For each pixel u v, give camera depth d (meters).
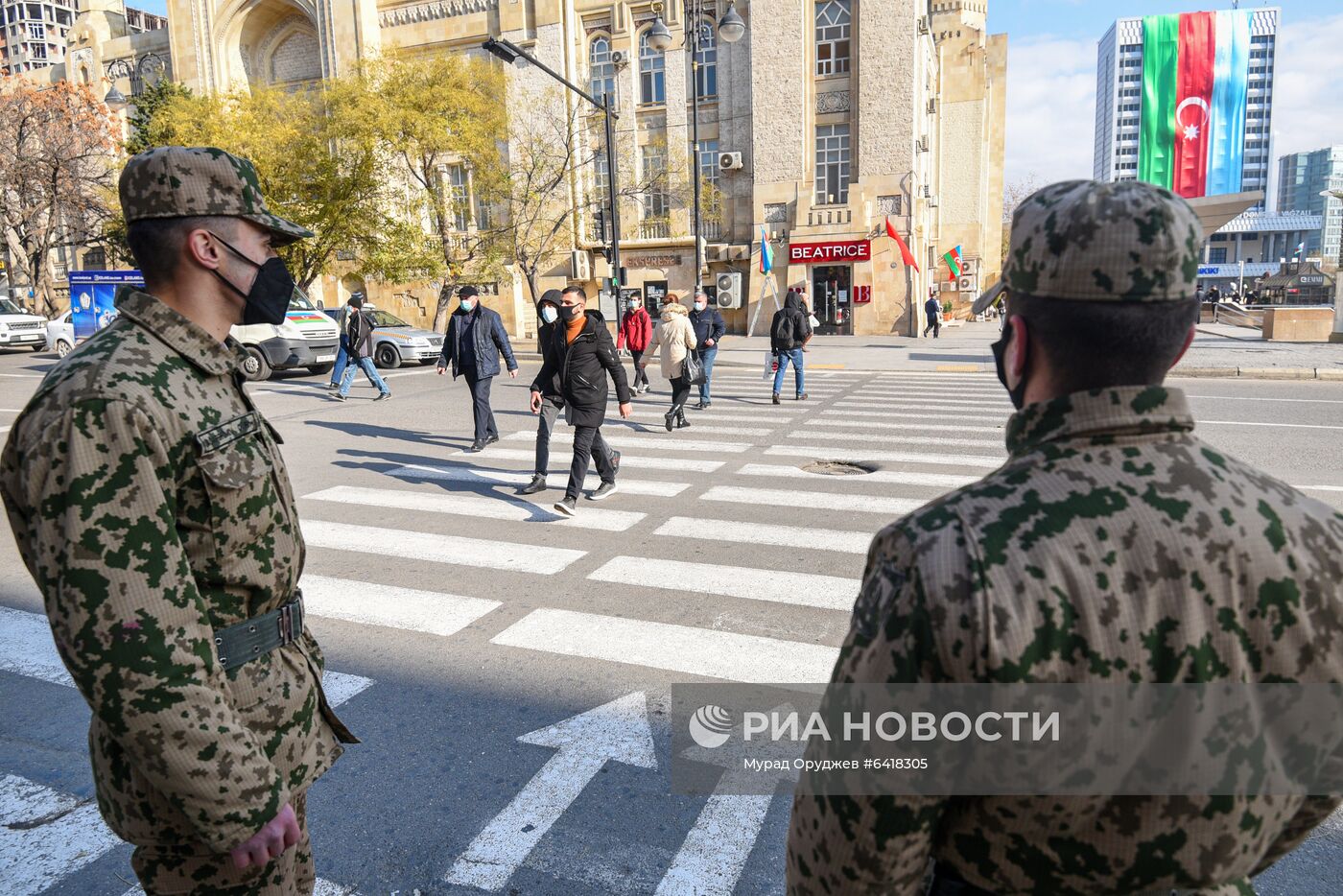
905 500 6.98
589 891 2.57
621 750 3.30
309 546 5.99
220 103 23.94
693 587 5.06
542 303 7.04
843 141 27.14
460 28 29.67
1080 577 0.93
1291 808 1.02
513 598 4.94
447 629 4.49
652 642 4.29
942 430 10.16
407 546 5.96
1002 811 0.99
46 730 3.55
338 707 3.67
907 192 26.47
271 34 33.75
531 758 3.26
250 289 1.66
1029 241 1.05
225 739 1.43
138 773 1.56
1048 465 1.02
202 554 1.53
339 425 11.20
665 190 28.36
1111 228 0.98
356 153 23.47
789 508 6.77
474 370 9.29
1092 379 1.02
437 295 31.83
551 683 3.86
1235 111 124.12
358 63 23.36
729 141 28.09
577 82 28.67
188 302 1.62
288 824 1.53
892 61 26.03
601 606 4.78
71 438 1.38
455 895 2.57
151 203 1.57
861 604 1.06
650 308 29.50
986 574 0.93
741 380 16.31
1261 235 148.12
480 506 7.05
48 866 2.72
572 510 6.58
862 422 10.83
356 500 7.30
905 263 26.81
